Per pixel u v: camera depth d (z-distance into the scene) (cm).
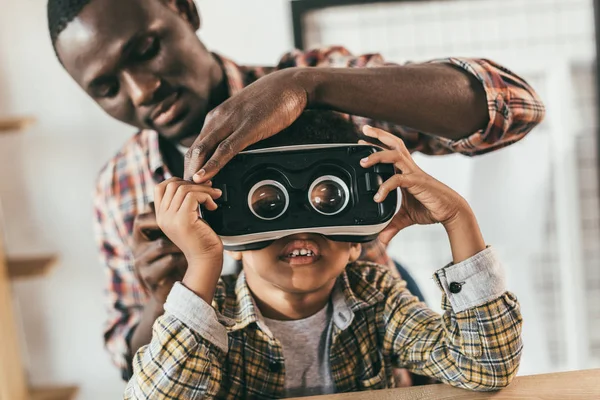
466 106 103
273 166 79
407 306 98
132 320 133
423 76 100
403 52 222
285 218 80
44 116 214
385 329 98
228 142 79
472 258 85
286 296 93
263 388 94
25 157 216
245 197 79
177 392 80
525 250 221
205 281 81
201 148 79
